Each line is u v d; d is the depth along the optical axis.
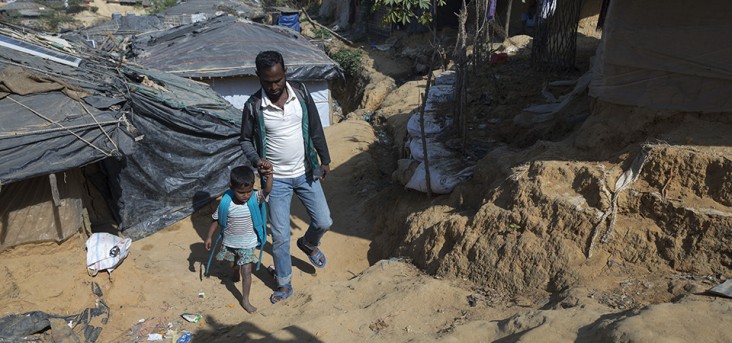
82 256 4.78
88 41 13.27
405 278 4.57
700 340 2.47
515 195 4.35
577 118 5.76
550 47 9.34
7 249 4.52
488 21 10.48
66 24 41.09
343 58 20.11
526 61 10.49
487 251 4.23
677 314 2.70
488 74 9.52
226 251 4.61
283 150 4.35
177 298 4.77
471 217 4.65
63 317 4.28
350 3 26.80
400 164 6.55
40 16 41.16
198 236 6.17
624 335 2.56
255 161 4.29
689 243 3.51
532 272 3.91
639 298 3.29
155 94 6.31
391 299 4.02
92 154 4.71
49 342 4.04
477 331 3.29
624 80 4.45
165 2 48.56
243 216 4.48
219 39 13.09
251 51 12.55
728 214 3.42
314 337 3.67
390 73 18.33
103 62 6.73
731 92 3.92
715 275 3.32
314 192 4.68
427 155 5.96
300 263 5.55
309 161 4.50
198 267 5.35
